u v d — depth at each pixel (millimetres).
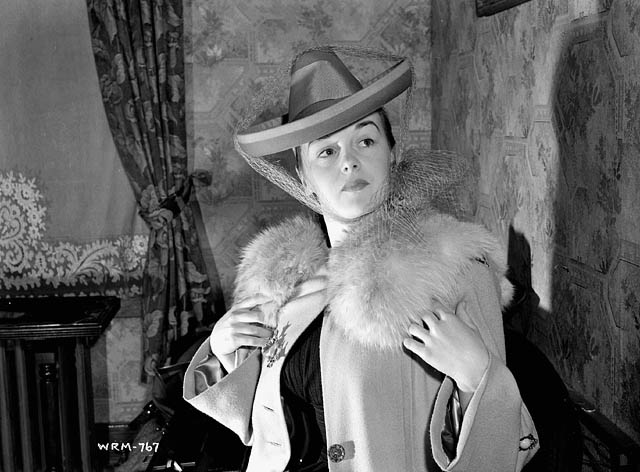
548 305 2029
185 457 2266
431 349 1383
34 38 3318
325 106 1576
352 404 1494
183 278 3377
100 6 3248
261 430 1759
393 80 1518
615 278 1639
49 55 3330
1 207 3395
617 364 1646
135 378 3596
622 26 1558
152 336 3354
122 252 3461
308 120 1509
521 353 1700
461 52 2861
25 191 3391
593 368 1770
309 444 1704
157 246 3348
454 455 1455
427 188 1593
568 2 1835
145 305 3381
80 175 3402
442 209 1701
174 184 3363
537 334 2123
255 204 3529
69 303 3230
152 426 3100
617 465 1532
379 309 1442
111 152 3402
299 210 3523
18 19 3305
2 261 3420
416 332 1404
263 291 1745
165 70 3297
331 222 1692
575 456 1503
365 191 1556
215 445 2312
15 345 3109
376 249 1515
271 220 3541
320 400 1619
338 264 1556
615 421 1665
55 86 3346
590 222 1755
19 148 3367
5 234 3408
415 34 3449
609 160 1645
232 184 3512
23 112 3354
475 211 2688
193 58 3438
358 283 1480
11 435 3162
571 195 1854
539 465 1517
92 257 3453
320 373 1611
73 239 3439
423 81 3469
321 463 1664
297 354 1661
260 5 3422
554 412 1544
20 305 3207
